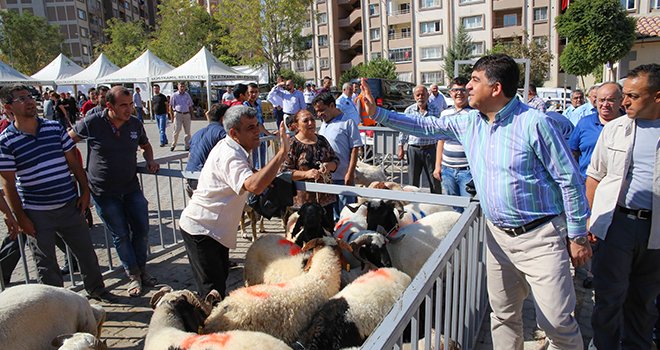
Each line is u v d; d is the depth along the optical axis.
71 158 4.28
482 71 2.62
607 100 4.24
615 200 3.15
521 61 7.67
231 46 42.06
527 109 2.63
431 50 50.00
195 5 45.38
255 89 9.25
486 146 2.77
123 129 4.64
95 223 7.42
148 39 54.81
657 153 3.04
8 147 3.82
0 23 56.00
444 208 5.77
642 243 3.13
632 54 20.16
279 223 7.22
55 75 26.98
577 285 4.85
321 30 58.06
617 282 3.22
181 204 8.77
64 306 3.05
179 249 6.12
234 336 2.63
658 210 3.05
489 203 2.80
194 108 32.78
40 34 57.41
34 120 3.97
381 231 4.43
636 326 3.37
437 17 48.84
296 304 3.21
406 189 5.75
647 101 3.00
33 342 2.79
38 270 4.18
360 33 55.50
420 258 4.23
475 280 3.48
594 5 20.36
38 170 3.96
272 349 2.58
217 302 3.38
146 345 2.83
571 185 2.54
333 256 3.62
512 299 3.05
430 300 2.35
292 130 6.97
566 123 5.57
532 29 44.12
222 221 3.64
